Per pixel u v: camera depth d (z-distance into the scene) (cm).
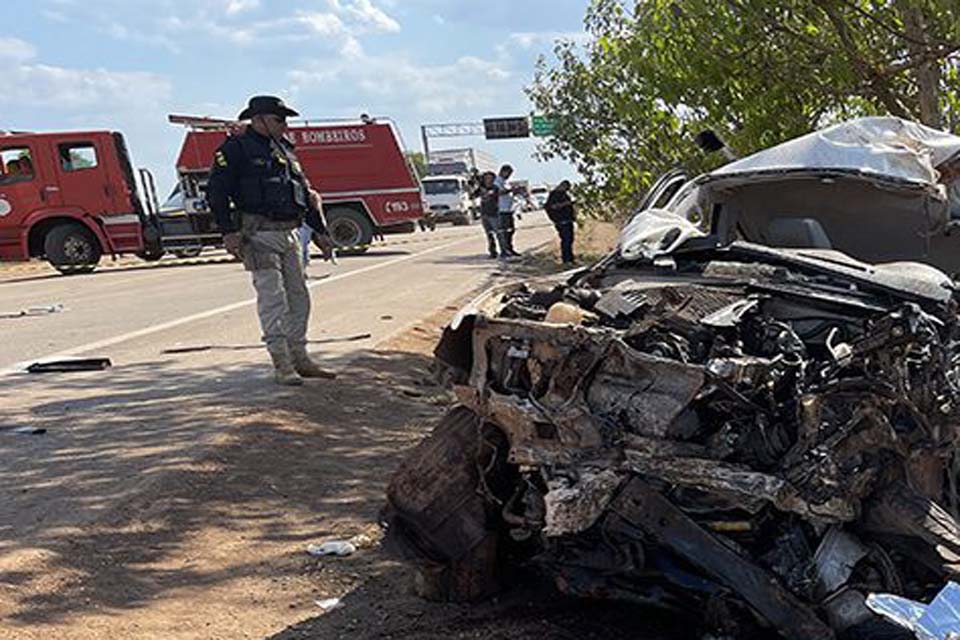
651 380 369
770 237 545
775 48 1025
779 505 349
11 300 1630
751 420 361
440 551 430
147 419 693
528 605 438
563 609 435
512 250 2333
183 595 441
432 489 427
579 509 365
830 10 960
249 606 435
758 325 392
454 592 438
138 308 1410
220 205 764
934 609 326
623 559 378
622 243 497
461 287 1614
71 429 674
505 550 444
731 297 411
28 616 403
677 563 378
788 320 404
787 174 513
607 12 1555
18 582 430
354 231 2555
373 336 1074
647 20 1125
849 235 534
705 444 361
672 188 616
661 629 417
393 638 407
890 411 369
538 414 380
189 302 1462
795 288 414
